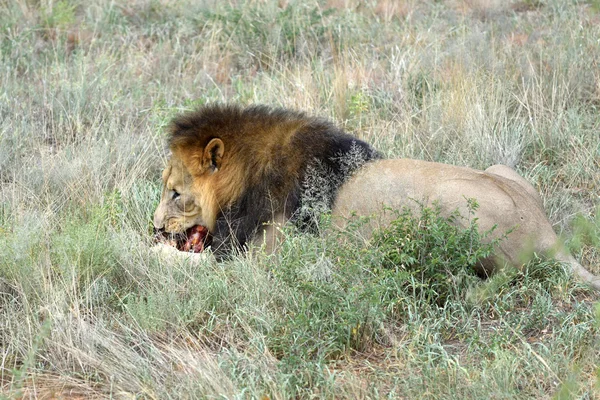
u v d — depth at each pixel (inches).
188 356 346.3
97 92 643.5
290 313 374.3
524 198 420.8
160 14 801.6
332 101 626.8
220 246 444.1
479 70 639.8
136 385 332.2
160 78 697.6
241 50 737.6
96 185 510.0
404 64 658.8
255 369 335.6
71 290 396.8
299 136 436.5
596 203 505.4
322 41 746.2
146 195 510.9
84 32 763.4
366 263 392.5
